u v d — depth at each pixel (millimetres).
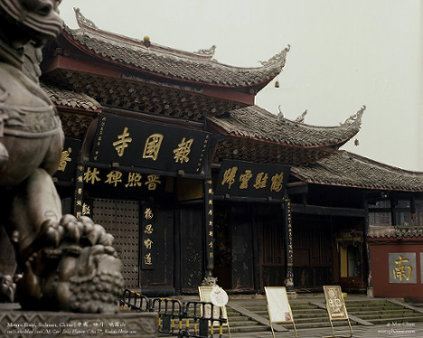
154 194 21703
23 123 3170
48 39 3291
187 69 18594
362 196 26016
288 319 13023
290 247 22453
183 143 18250
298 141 20766
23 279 2875
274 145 20562
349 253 26844
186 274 22188
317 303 20578
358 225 26266
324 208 24172
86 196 20000
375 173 26156
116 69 16594
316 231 26703
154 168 18188
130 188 21125
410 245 23250
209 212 19719
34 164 3287
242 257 23906
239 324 16812
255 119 22344
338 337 14750
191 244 22531
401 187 24828
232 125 19953
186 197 21406
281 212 24016
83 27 18812
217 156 20484
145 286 20953
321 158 23078
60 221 2799
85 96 16500
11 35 3266
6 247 3441
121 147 17000
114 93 17453
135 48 19547
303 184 22203
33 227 3053
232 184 20781
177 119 19422
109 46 16938
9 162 3133
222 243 23734
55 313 2662
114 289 2809
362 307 21344
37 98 3309
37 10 3119
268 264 24625
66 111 15359
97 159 16844
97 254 2789
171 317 12406
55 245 2744
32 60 3678
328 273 26641
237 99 19219
